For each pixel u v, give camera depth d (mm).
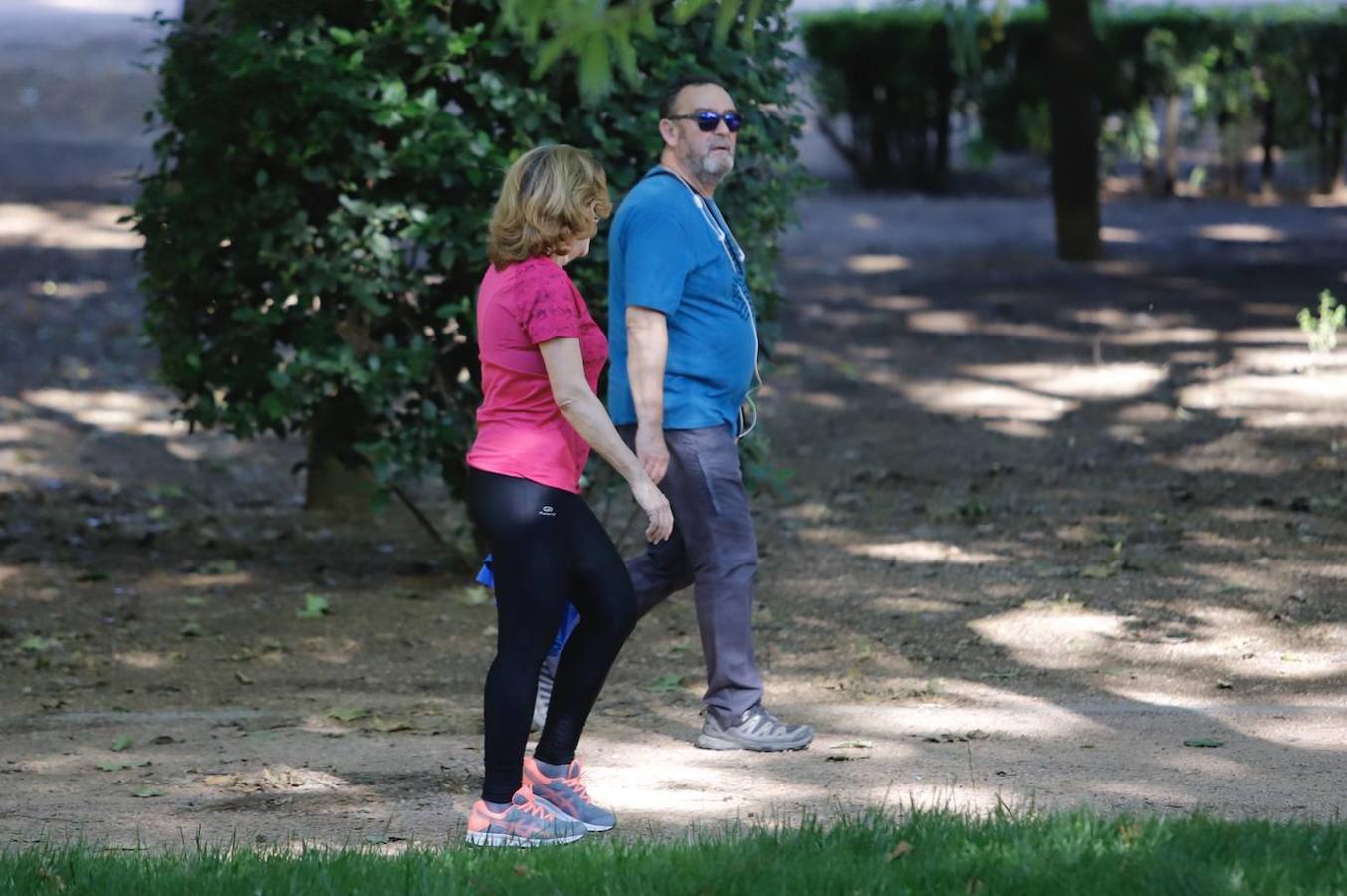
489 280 11734
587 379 11812
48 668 17922
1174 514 23406
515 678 11617
